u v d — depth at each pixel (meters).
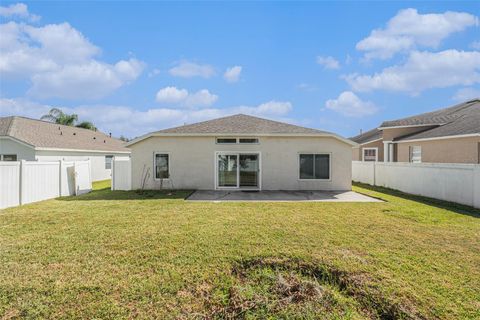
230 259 4.96
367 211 9.30
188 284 4.12
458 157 15.43
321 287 4.08
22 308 3.49
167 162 15.41
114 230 6.78
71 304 3.58
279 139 15.31
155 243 5.79
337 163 15.23
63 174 13.32
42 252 5.29
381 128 22.80
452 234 6.55
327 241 5.95
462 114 20.41
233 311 3.52
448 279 4.26
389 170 16.22
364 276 4.34
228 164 15.43
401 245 5.74
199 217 8.24
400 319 3.38
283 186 15.32
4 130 17.05
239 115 18.64
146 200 11.67
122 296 3.77
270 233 6.52
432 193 12.47
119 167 15.77
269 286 4.13
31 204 10.71
